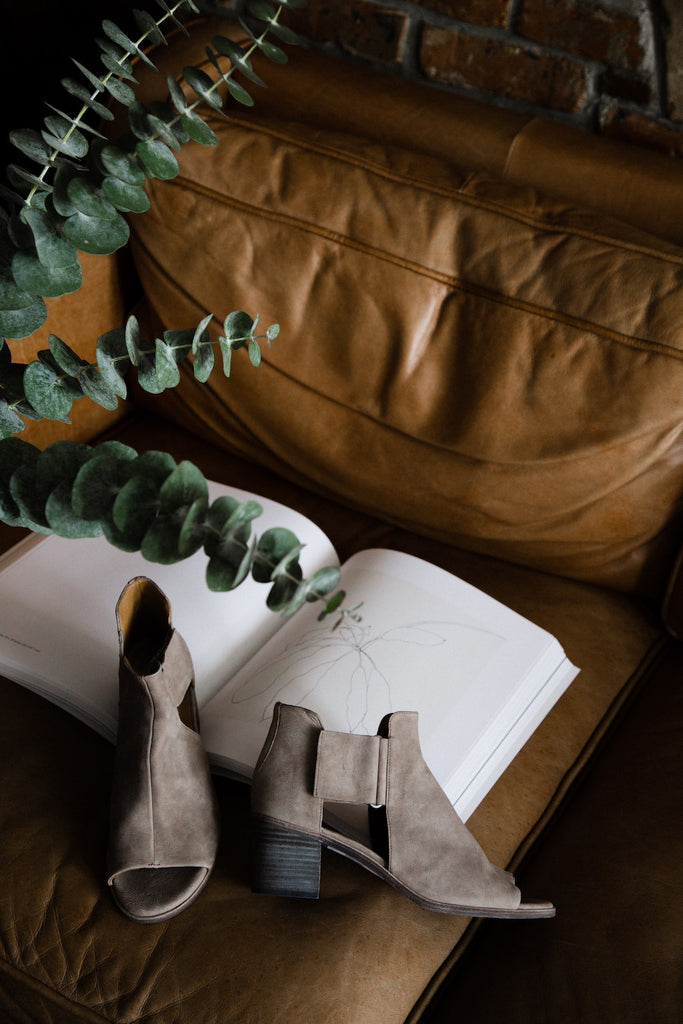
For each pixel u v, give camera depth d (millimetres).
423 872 792
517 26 1227
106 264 1220
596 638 1074
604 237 1007
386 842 805
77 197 396
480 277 1034
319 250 1085
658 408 963
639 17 1134
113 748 916
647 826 872
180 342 478
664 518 1036
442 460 1091
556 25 1197
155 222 1151
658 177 1083
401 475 1127
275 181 1103
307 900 808
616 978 762
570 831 903
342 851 795
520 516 1084
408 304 1061
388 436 1117
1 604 966
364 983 763
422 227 1053
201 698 925
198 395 1239
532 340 1012
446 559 1161
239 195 1110
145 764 775
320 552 1059
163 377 433
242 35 1264
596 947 788
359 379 1108
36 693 948
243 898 804
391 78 1238
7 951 798
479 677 935
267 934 779
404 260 1057
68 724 931
